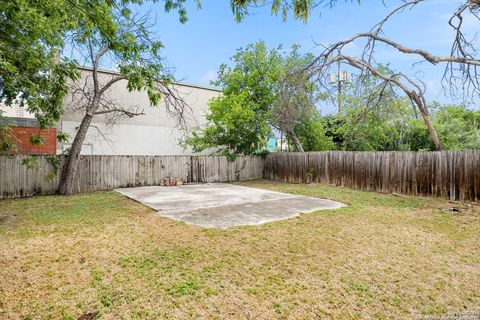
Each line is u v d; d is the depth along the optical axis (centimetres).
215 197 820
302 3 306
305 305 248
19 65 451
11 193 823
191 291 268
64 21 488
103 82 1269
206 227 484
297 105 1061
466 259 355
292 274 308
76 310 234
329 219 546
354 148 1384
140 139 1385
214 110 1333
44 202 730
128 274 301
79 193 905
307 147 1490
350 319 230
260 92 1412
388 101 955
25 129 1045
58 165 905
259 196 842
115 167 1047
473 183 707
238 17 313
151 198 795
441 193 772
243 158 1410
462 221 539
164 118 1459
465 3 557
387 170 910
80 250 371
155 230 464
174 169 1206
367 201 751
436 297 265
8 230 461
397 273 314
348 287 281
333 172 1093
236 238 425
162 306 242
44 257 346
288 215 579
